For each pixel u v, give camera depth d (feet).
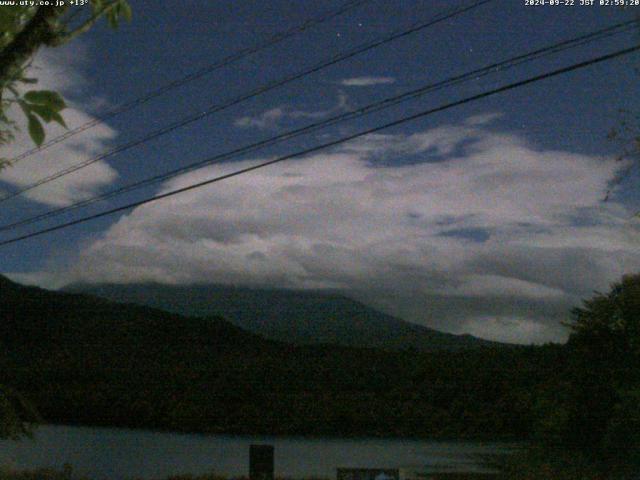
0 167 20.71
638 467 60.29
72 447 110.01
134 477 74.69
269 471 57.57
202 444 115.44
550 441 69.72
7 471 70.44
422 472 72.69
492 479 67.67
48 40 12.10
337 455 98.94
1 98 11.17
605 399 66.59
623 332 67.67
